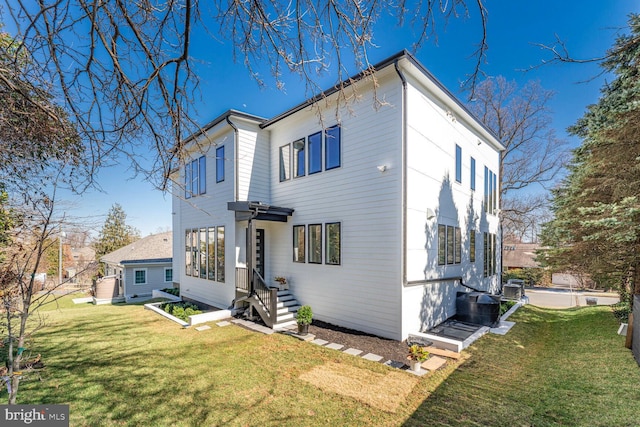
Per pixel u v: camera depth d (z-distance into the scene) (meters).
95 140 3.03
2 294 3.51
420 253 8.02
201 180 12.04
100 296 17.41
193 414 4.16
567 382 4.92
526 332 8.48
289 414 4.17
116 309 11.67
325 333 7.88
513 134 19.28
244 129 10.58
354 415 4.15
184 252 13.09
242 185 10.42
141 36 2.63
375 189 7.88
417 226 7.90
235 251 10.22
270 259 10.95
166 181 3.49
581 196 9.07
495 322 8.94
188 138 3.41
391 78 7.67
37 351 6.58
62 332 8.16
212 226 11.35
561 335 8.20
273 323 8.32
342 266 8.55
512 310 11.25
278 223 10.72
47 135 3.11
